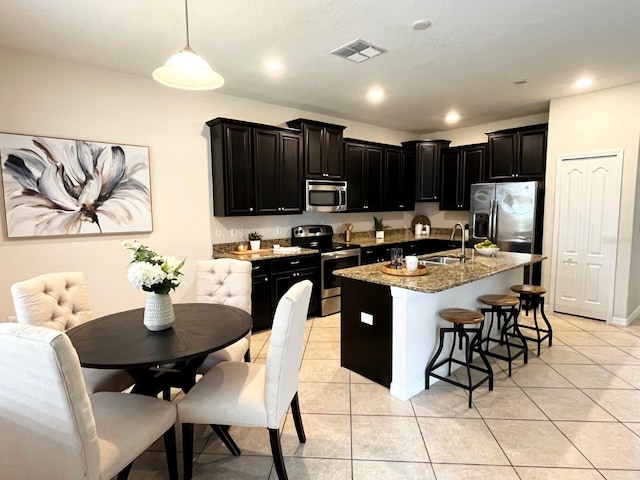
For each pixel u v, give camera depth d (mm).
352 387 2838
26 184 3049
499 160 5176
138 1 2273
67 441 1270
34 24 2555
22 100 3014
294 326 1794
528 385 2838
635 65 3418
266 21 2545
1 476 1356
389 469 1944
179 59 1974
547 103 4688
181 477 1893
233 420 1761
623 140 4020
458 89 4090
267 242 4793
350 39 2840
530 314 4602
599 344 3641
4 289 3010
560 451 2068
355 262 5051
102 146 3404
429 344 2857
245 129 4105
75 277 2430
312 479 1875
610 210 4164
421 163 6160
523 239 4684
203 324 2098
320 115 5227
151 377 2088
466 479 1863
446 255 3934
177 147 3914
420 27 2652
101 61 3225
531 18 2541
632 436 2197
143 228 3697
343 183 5070
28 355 1207
